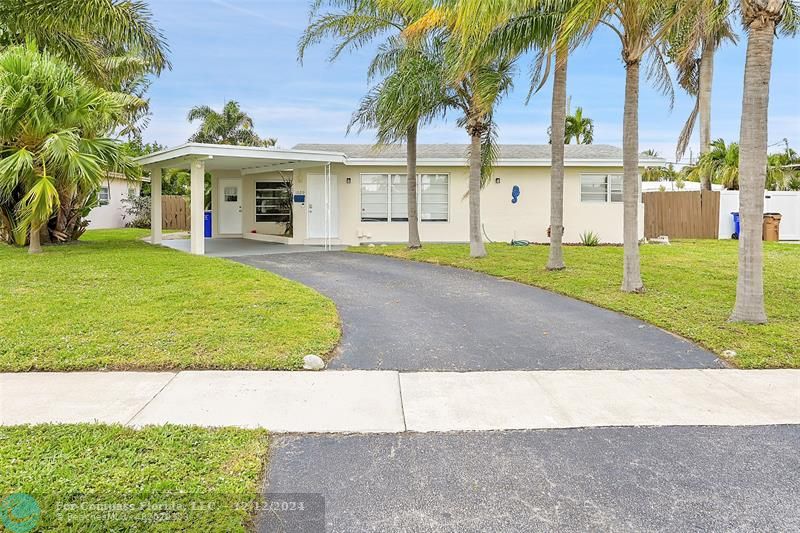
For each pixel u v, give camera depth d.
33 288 8.19
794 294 8.53
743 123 6.73
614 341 6.26
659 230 19.89
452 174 17.56
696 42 9.48
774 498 3.09
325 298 8.08
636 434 3.91
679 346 6.09
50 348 5.48
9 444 3.53
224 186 20.89
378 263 12.28
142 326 6.25
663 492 3.15
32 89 10.93
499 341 6.23
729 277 10.06
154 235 16.55
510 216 17.73
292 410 4.25
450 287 9.41
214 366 5.20
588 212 17.61
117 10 12.04
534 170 17.70
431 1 9.97
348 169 17.23
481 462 3.49
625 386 4.88
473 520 2.87
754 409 4.38
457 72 9.96
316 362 5.28
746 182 6.75
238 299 7.69
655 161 17.00
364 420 4.09
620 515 2.92
